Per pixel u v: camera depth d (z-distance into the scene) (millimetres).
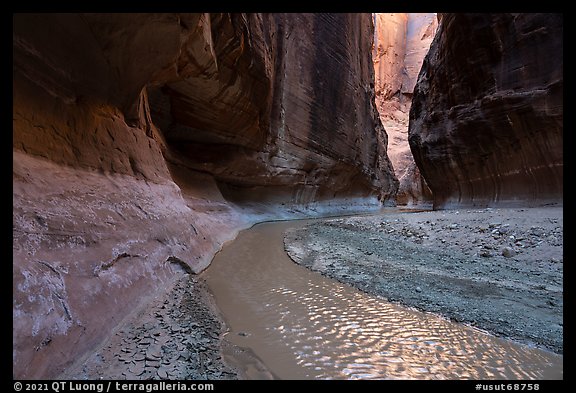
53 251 3400
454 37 17250
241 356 3580
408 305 5305
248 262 8195
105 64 5406
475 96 16516
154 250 5656
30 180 3637
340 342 3986
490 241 9336
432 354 3725
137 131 7191
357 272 7324
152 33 5613
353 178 32688
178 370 3158
